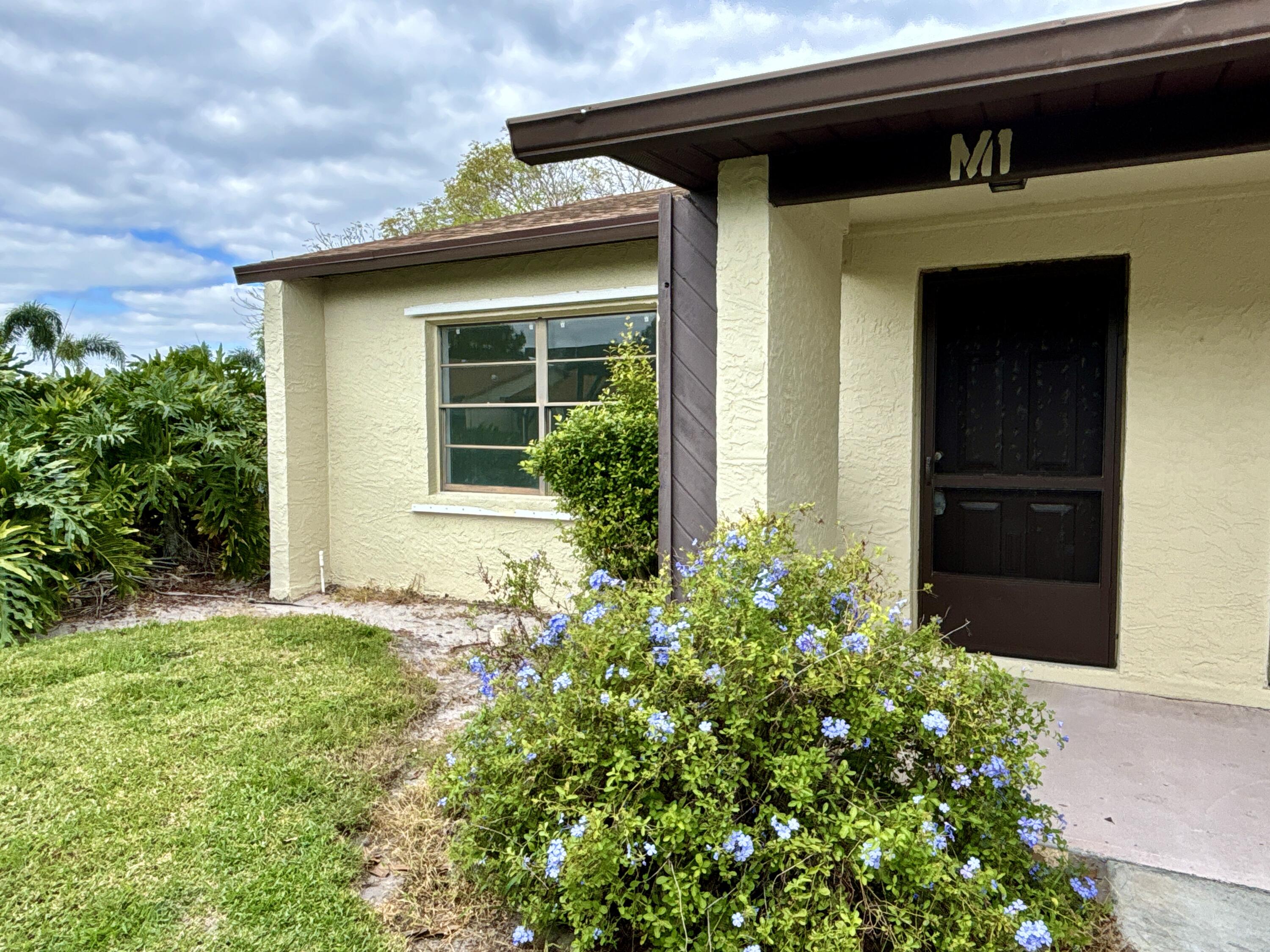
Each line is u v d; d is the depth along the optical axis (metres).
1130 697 3.83
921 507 4.38
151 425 6.53
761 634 2.20
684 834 1.93
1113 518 3.97
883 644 2.23
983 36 2.18
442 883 2.35
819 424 3.70
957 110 2.56
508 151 20.47
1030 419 4.14
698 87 2.57
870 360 4.28
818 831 1.97
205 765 3.06
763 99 2.49
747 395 3.11
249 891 2.28
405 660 4.57
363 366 6.48
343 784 2.94
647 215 4.78
